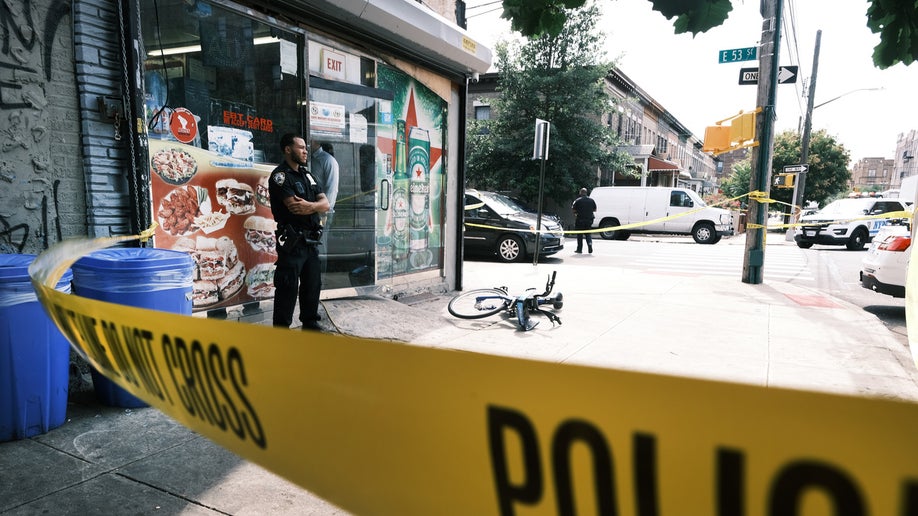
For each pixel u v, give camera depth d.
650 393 0.46
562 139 20.78
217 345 0.80
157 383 0.92
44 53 3.20
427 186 7.07
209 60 4.34
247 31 4.63
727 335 5.18
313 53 5.28
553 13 1.92
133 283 2.94
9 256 2.85
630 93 30.36
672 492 0.46
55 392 2.81
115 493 2.26
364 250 6.16
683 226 18.66
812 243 17.66
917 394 3.65
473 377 0.56
